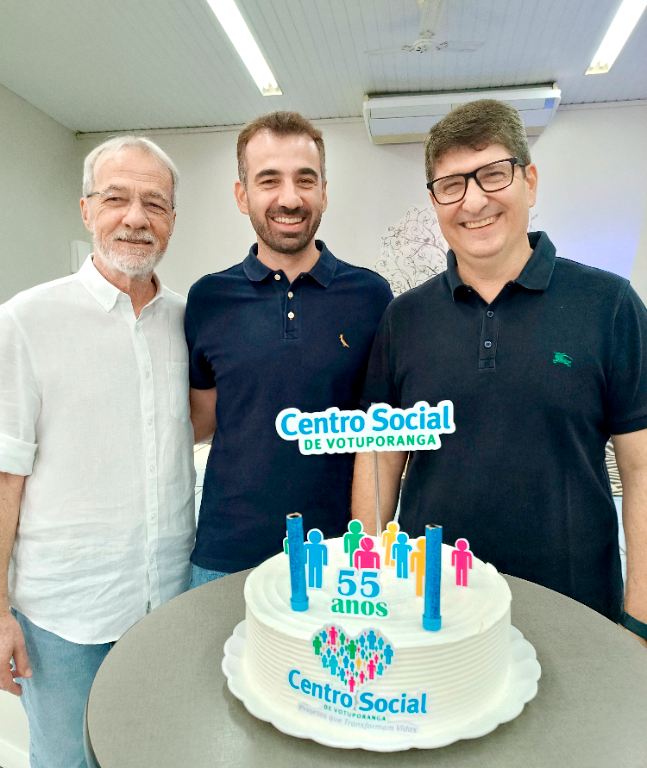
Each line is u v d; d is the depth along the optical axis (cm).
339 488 163
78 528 150
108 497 153
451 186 133
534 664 95
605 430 137
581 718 84
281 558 118
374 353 159
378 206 621
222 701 91
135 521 156
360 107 586
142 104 573
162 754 78
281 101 566
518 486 132
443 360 140
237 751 79
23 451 146
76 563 149
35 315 150
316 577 105
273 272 167
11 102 543
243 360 163
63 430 151
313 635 84
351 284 171
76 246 629
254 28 423
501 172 129
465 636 83
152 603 158
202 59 475
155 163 161
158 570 159
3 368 145
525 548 132
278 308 165
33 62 480
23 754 196
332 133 620
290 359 162
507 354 134
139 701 90
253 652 93
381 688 82
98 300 158
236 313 168
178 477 166
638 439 131
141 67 490
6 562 146
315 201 161
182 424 171
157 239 162
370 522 154
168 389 167
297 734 80
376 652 82
